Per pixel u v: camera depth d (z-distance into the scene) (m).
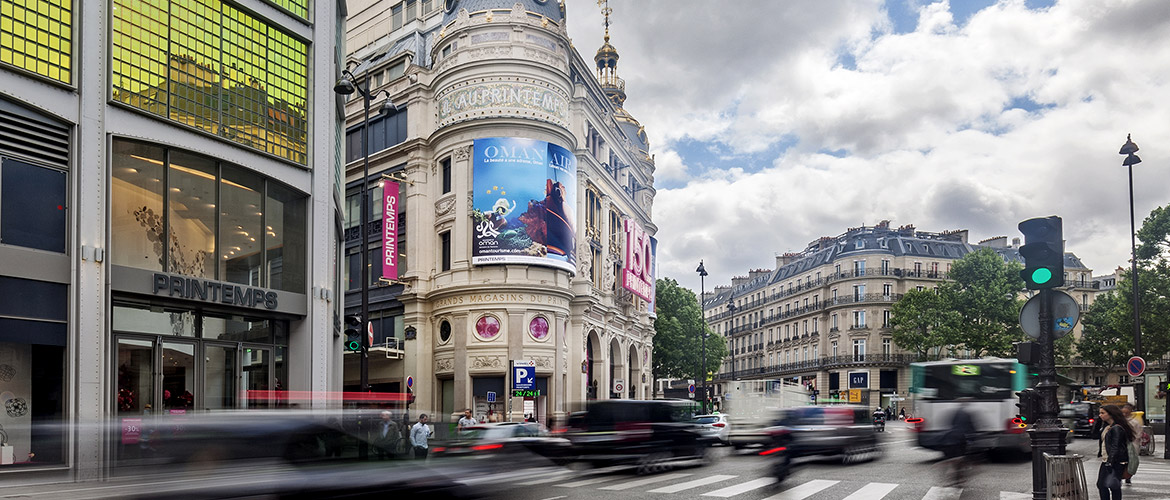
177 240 17.98
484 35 38.38
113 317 16.77
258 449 6.85
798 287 99.81
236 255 19.30
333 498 6.95
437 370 38.31
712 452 25.52
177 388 18.02
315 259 21.12
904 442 32.03
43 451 7.31
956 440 14.66
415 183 40.06
